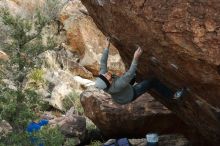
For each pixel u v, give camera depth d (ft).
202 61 17.17
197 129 29.73
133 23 19.42
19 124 26.12
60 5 57.98
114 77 21.36
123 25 20.62
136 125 35.17
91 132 39.22
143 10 18.07
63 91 47.67
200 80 18.75
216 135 26.55
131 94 21.91
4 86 27.09
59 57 55.67
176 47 17.70
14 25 26.96
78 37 58.49
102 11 21.86
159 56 20.06
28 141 25.31
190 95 22.11
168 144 33.37
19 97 26.48
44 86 47.60
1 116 25.41
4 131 26.55
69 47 59.06
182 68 19.06
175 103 26.35
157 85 23.36
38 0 56.59
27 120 25.72
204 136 29.60
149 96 35.65
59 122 37.14
